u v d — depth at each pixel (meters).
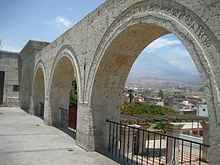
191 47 4.38
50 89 13.27
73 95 18.17
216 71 3.92
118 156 7.67
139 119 10.67
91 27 8.38
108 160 7.10
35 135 10.34
